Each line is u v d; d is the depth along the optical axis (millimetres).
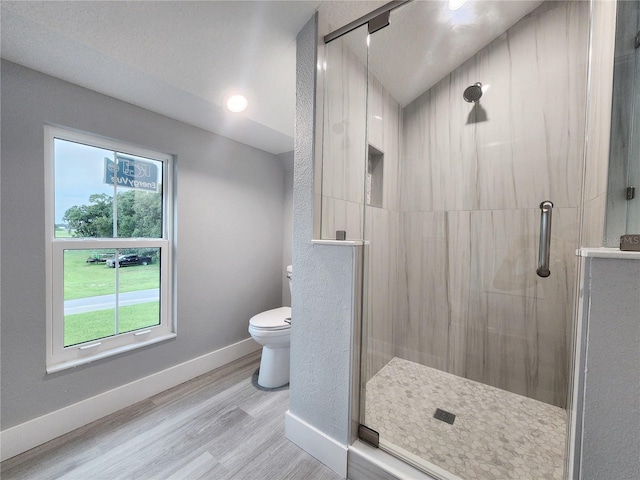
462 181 1850
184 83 1433
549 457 1202
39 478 1133
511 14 1585
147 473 1162
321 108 1307
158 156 1802
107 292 1598
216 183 2096
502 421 1440
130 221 1699
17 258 1253
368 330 1378
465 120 1817
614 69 830
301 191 1326
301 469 1203
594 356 702
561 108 1558
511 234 1719
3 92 1201
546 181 1608
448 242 1912
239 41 1307
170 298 1890
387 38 1424
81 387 1452
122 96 1529
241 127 1972
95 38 1106
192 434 1395
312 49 1274
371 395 1452
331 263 1223
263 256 2506
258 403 1662
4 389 1228
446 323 1933
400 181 1984
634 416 667
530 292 1669
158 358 1783
